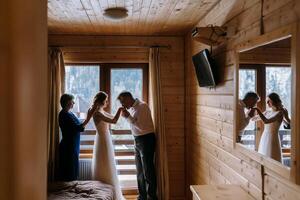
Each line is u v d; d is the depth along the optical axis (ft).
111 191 11.19
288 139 4.84
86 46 14.20
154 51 13.91
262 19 6.00
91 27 12.78
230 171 7.91
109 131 13.06
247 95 6.56
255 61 6.16
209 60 8.88
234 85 7.34
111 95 14.47
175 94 14.42
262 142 5.81
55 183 11.44
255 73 6.15
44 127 2.77
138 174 13.29
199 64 10.02
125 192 14.37
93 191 10.63
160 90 13.80
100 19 11.44
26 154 2.28
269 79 5.52
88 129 14.24
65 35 14.10
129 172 14.40
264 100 5.71
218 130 8.96
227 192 6.81
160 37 14.38
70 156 12.23
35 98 2.48
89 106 14.35
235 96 7.25
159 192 13.50
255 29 6.34
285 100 4.93
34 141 2.47
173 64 14.40
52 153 13.11
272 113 5.39
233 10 7.72
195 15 10.84
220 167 8.79
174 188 14.40
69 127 12.17
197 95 11.77
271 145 5.42
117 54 14.30
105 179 12.41
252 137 6.30
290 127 4.77
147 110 12.73
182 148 14.44
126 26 12.59
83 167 13.67
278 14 5.34
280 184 5.29
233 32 7.68
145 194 13.23
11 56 2.02
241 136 6.93
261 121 5.86
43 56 2.72
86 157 14.17
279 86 5.14
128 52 14.32
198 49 11.57
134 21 11.75
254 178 6.38
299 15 4.65
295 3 4.76
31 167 2.40
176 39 14.42
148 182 12.79
